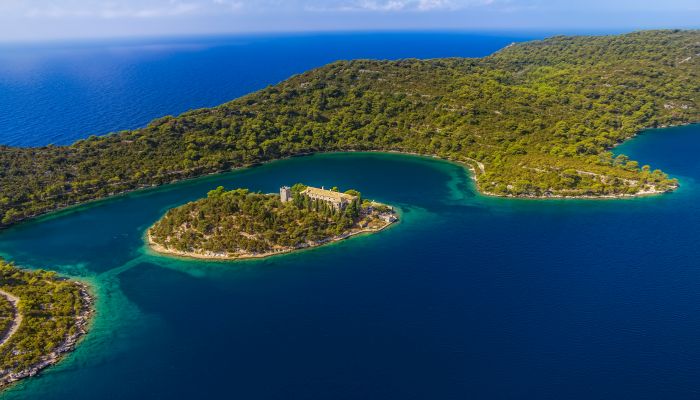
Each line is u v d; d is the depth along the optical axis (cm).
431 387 13162
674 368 13638
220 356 14725
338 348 14900
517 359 14162
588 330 15400
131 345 15412
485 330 15550
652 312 16275
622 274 18875
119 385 13688
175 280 19538
